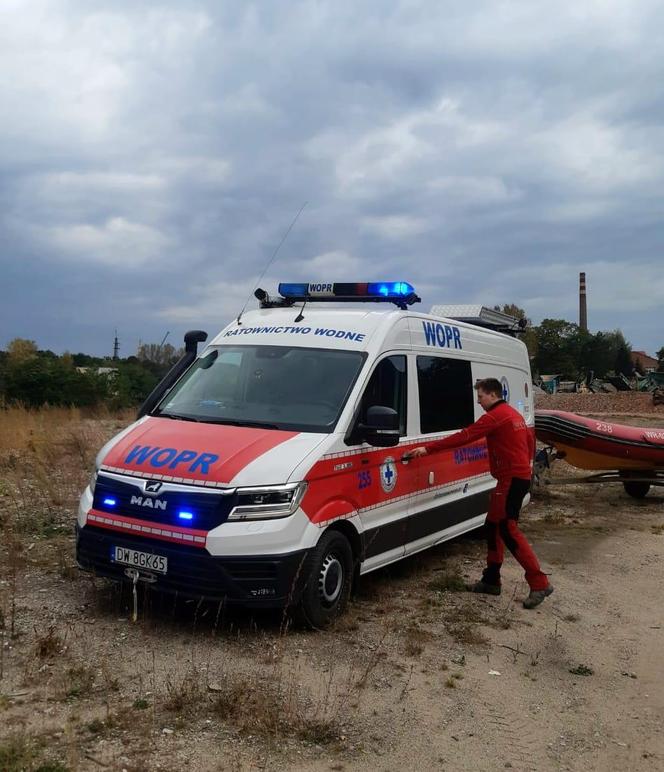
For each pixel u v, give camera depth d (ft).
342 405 18.63
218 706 13.05
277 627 17.01
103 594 18.48
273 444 17.04
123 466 16.96
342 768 11.76
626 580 24.17
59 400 80.79
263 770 11.35
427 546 22.62
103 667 14.34
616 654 17.85
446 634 18.06
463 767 12.26
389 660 16.06
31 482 32.35
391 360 20.84
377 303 23.25
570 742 13.50
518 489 20.47
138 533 16.19
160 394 21.61
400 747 12.62
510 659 16.94
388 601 20.03
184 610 17.67
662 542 29.94
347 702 13.89
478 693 15.02
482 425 20.52
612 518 34.81
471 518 25.59
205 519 15.61
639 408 122.21
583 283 345.72
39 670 14.01
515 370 30.99
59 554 21.75
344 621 17.71
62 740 11.59
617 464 38.50
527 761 12.67
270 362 20.40
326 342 20.52
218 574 15.38
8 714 12.31
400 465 20.65
